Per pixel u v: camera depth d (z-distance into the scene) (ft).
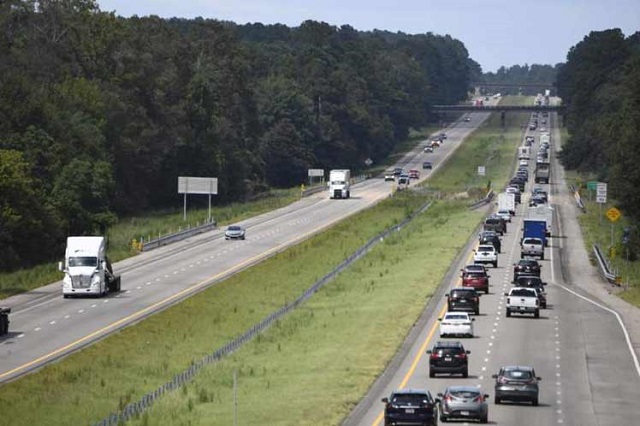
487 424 436.35
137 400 501.15
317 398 483.51
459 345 539.70
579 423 442.09
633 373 554.87
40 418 460.14
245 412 457.68
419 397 419.95
